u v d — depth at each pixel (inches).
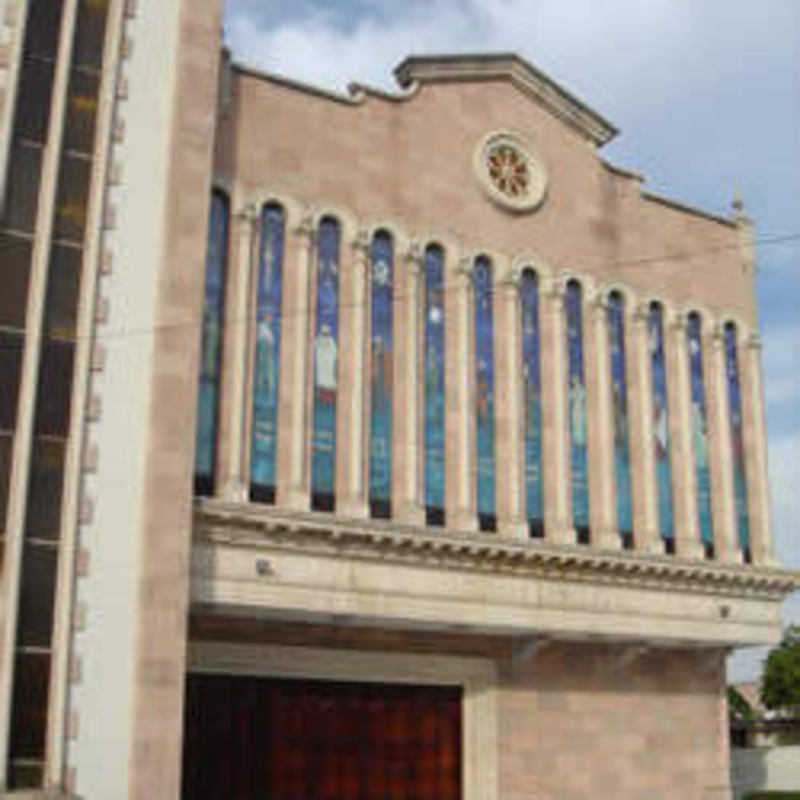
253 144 1127.6
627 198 1395.2
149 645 916.0
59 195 974.4
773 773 1788.9
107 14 1035.3
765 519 1401.3
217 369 1064.2
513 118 1317.7
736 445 1417.3
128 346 967.0
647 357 1353.3
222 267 1089.4
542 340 1283.2
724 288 1457.9
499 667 1252.5
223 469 1041.5
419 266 1203.2
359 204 1181.1
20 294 940.0
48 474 914.7
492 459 1216.2
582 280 1327.5
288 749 1136.2
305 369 1107.9
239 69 1133.1
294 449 1083.3
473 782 1214.3
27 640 875.4
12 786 844.0
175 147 1029.8
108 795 876.0
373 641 1184.8
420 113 1248.2
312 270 1138.7
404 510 1135.6
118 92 1016.9
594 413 1301.7
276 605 1020.5
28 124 975.6
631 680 1339.8
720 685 1416.1
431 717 1226.0
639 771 1315.2
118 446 942.4
